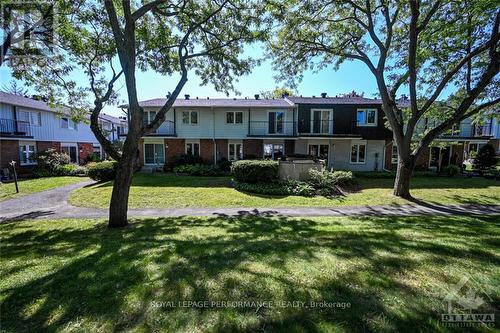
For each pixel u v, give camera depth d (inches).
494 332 82.2
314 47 449.4
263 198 397.4
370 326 84.4
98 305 101.1
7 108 689.0
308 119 756.0
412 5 346.6
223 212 314.0
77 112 391.5
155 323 88.4
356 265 132.6
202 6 323.6
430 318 88.4
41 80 359.6
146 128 258.1
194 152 780.6
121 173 246.1
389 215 293.9
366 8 398.0
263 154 773.3
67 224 259.1
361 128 751.1
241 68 368.2
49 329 88.0
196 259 147.2
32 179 633.6
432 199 396.5
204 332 83.2
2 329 88.7
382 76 412.2
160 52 344.5
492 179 590.2
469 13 335.9
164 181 522.6
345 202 376.5
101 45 310.3
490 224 233.3
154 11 299.0
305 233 209.3
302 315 90.8
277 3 327.9
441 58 399.5
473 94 364.8
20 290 115.2
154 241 189.8
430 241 172.1
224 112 761.0
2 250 175.0
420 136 627.8
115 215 244.8
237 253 156.3
